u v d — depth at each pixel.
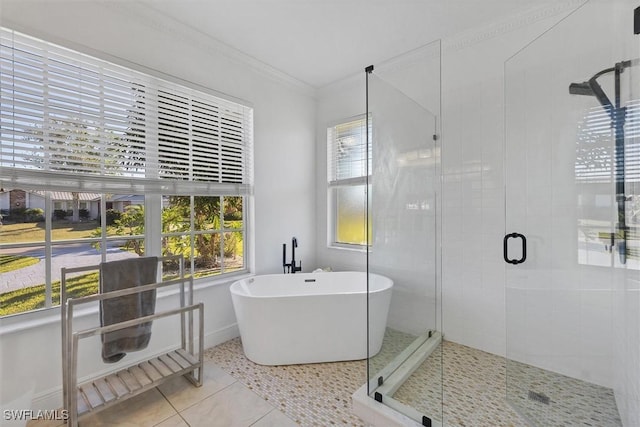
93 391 1.63
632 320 1.38
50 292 1.77
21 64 1.62
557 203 1.85
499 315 2.25
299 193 3.29
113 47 1.93
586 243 1.75
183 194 2.33
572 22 1.74
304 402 1.75
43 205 1.78
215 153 2.55
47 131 1.70
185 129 2.35
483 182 2.31
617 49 1.51
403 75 2.03
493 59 2.25
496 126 2.24
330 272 2.95
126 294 1.75
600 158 1.63
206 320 2.45
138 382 1.67
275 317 2.13
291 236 3.20
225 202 2.88
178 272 2.58
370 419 1.58
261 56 2.69
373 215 2.08
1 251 1.64
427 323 2.03
